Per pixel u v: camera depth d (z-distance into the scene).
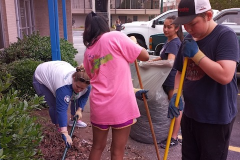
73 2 34.84
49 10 4.61
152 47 8.36
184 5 1.79
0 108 1.83
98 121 2.14
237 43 1.77
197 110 1.96
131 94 2.15
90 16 2.21
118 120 2.10
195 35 1.85
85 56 2.25
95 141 2.35
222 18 6.78
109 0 35.03
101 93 2.10
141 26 9.04
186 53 1.77
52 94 3.10
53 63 3.04
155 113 3.17
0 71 4.33
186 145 2.22
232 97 1.92
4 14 6.12
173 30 3.21
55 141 3.20
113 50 2.07
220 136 1.94
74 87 2.64
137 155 3.10
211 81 1.88
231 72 1.71
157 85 3.04
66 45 7.09
